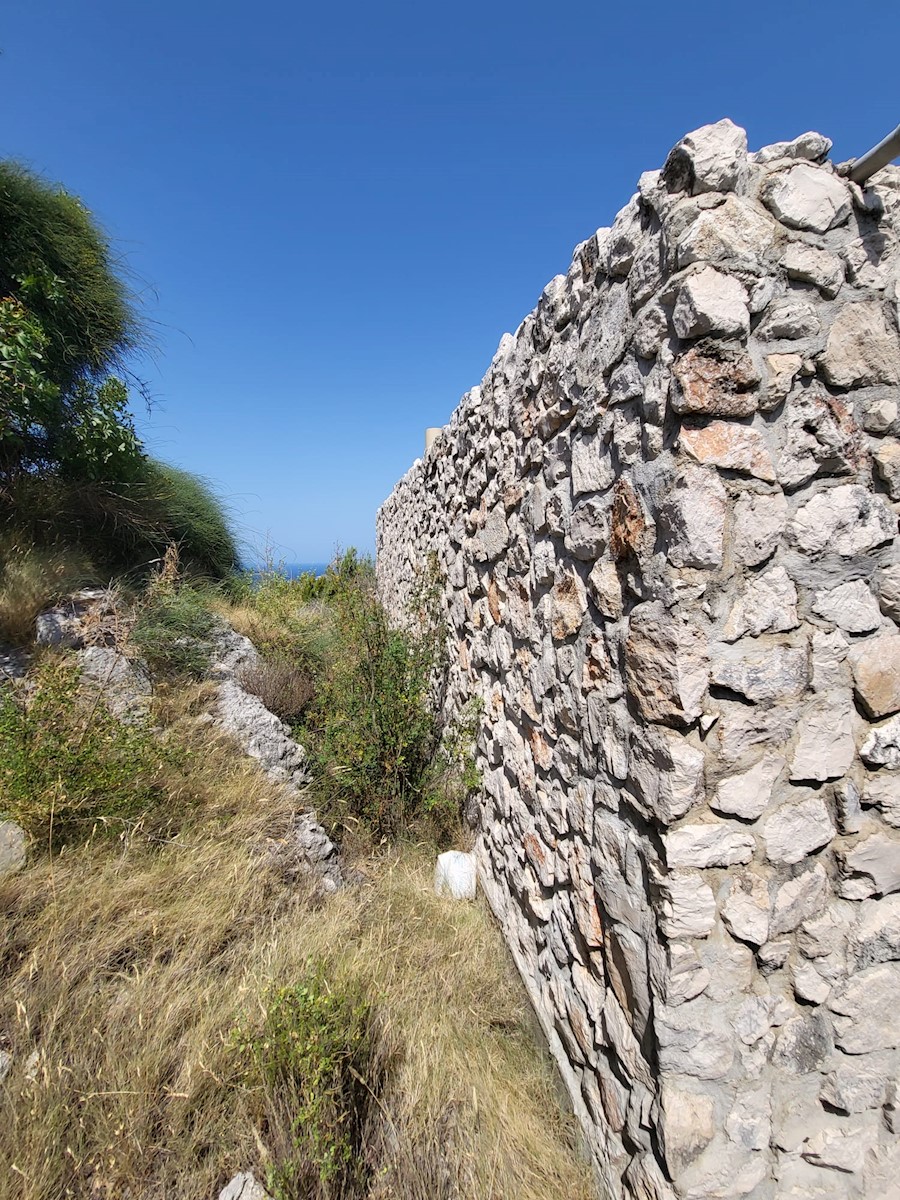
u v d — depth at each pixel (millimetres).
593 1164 1900
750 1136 1585
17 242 4801
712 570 1489
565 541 2236
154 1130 1698
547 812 2432
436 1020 2260
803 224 1507
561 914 2279
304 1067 1741
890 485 1608
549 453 2406
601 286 1956
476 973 2654
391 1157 1717
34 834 2643
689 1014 1537
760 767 1547
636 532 1678
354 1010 1996
